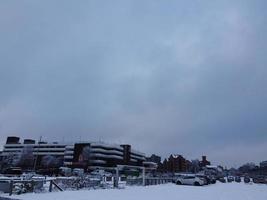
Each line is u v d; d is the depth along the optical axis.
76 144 142.38
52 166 145.12
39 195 19.61
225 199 19.52
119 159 152.50
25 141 168.25
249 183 55.03
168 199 18.67
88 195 20.50
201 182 41.94
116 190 26.47
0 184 20.44
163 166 177.50
